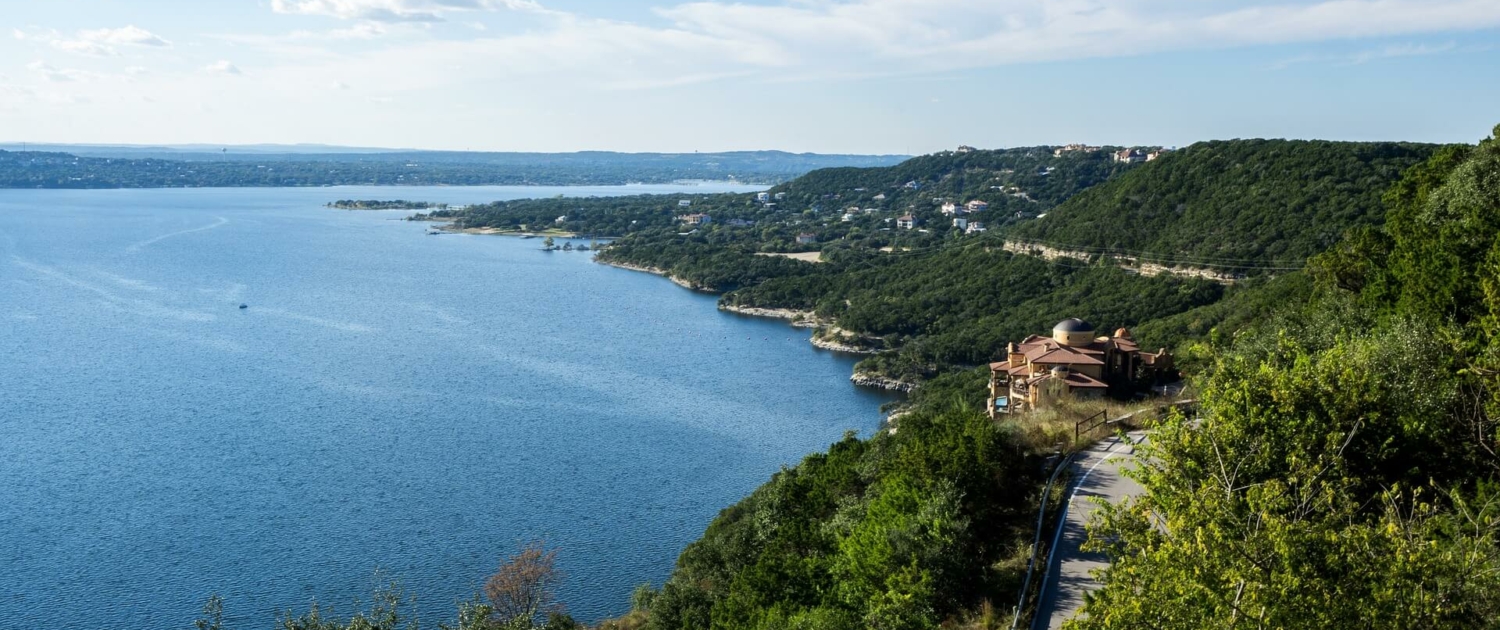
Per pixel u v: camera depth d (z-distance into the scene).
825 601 28.53
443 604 62.41
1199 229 135.00
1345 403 22.58
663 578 67.00
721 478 89.69
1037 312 136.88
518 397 118.25
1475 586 15.08
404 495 82.81
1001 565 27.41
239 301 184.00
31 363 128.12
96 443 95.44
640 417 110.75
